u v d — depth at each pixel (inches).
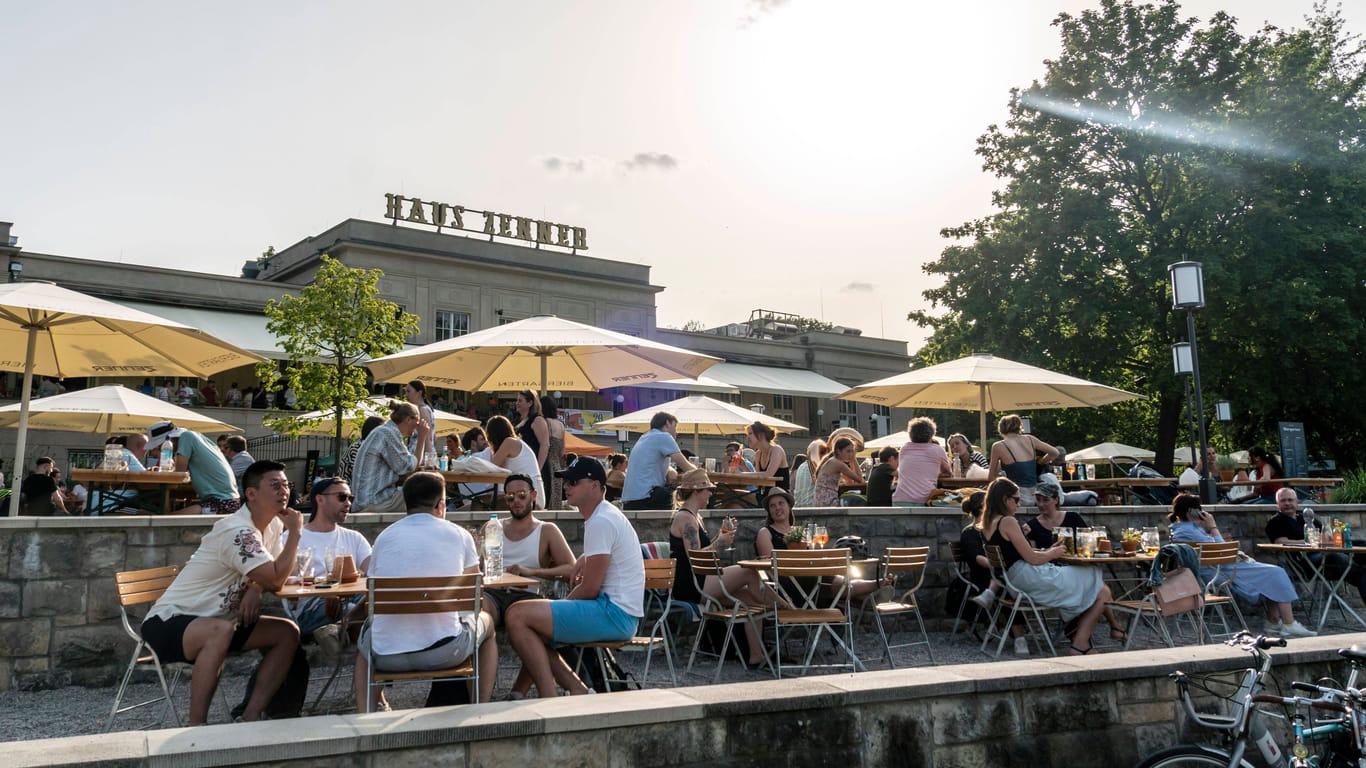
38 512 566.6
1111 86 1226.0
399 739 147.7
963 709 193.9
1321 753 167.3
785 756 176.4
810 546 339.0
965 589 410.0
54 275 1130.0
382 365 473.7
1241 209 1164.5
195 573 221.5
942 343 1339.8
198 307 1227.9
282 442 1144.8
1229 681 218.1
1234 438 1365.7
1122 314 1138.0
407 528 227.0
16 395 1044.5
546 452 424.5
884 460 520.7
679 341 1700.3
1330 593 435.8
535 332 443.8
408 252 1402.6
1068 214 1197.7
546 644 234.7
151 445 442.3
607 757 162.2
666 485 422.0
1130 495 642.8
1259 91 1168.8
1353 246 1115.9
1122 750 207.2
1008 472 475.8
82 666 297.4
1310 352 1120.2
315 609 269.0
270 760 139.9
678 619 365.1
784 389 1669.5
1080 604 353.7
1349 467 1286.9
